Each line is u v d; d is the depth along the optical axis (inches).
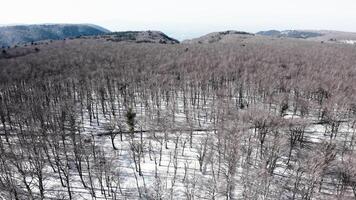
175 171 2556.6
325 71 5083.7
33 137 2822.3
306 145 2972.4
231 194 2272.4
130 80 4744.1
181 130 3248.0
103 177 2576.3
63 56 6446.9
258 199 2192.4
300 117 3540.8
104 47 7677.2
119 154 2967.5
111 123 3602.4
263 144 2805.1
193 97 4458.7
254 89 4365.2
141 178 2600.9
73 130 2972.4
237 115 3257.9
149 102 4237.2
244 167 2541.8
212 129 3469.5
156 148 3063.5
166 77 4810.5
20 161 2447.1
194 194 2315.5
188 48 7539.4
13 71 5231.3
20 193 2219.5
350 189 2298.2
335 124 3339.1
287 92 4163.4
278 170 2632.9
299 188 2331.4
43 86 4303.6
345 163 2407.7
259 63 5733.3
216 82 4702.3
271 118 3026.6
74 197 2353.6
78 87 4512.8
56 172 2610.7
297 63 5836.6
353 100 3627.0
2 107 3634.4
